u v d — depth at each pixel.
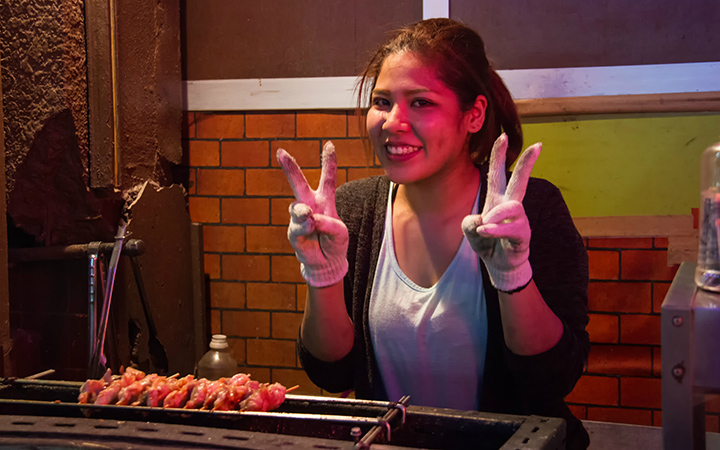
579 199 2.37
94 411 1.10
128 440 0.91
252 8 2.55
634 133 2.31
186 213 2.58
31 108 2.04
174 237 2.49
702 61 2.26
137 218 2.28
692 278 0.99
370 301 1.32
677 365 0.81
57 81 2.03
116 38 2.15
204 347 2.65
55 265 2.20
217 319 2.67
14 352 2.08
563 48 2.34
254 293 2.63
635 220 2.32
